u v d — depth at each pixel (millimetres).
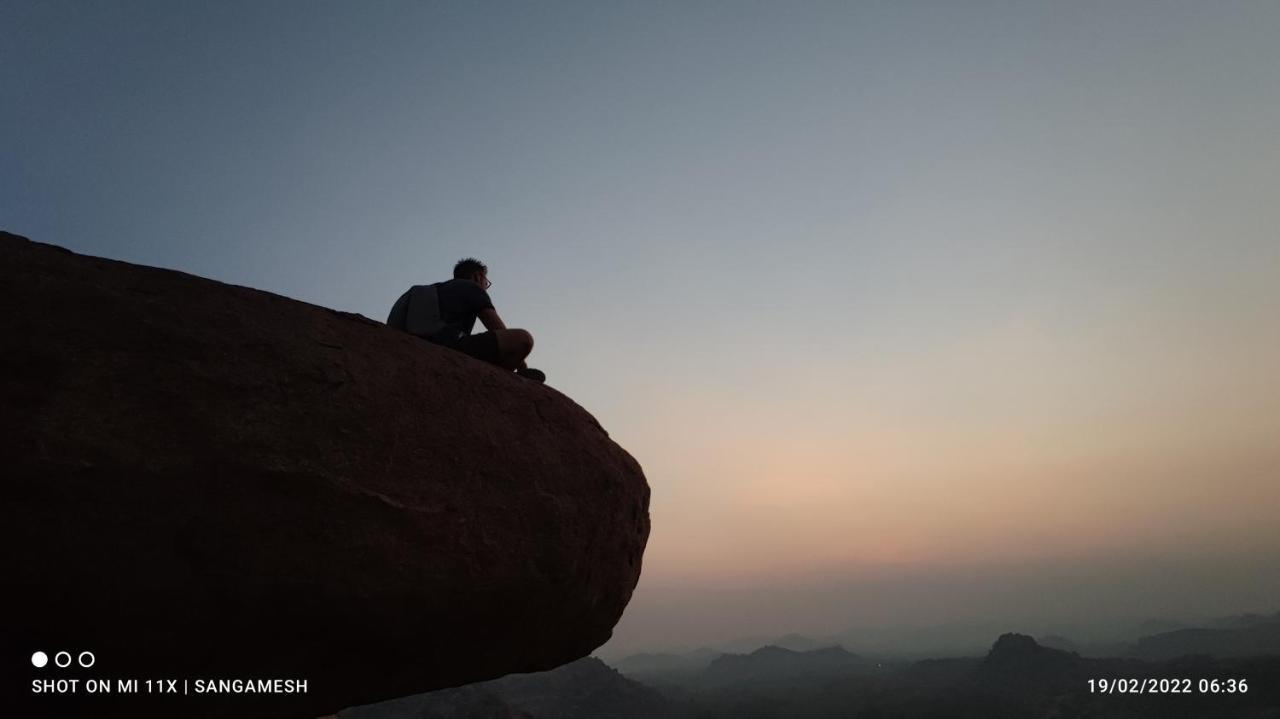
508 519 3957
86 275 3227
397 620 3484
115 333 3074
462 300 5223
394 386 3801
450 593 3613
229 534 2965
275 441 3197
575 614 4562
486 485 3936
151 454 2889
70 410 2814
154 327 3174
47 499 2672
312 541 3164
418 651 3777
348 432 3455
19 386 2779
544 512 4152
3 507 2604
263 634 3141
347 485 3328
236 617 3021
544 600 4160
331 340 3734
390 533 3414
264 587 3023
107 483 2771
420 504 3572
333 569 3199
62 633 2764
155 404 2990
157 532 2830
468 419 4066
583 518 4410
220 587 2941
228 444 3068
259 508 3059
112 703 3055
